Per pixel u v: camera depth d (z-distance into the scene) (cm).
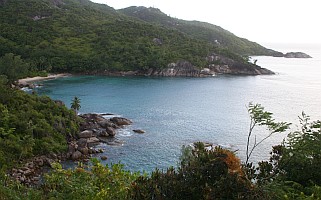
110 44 18300
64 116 6731
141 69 16825
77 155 5328
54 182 1470
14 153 4862
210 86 13862
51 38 18388
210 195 1159
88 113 8488
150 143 6219
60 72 15800
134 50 17688
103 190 1327
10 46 16200
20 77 13325
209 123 7844
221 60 18912
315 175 1530
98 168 1510
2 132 5153
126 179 1505
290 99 11338
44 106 6669
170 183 1244
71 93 11281
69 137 6131
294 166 1560
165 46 19400
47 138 5522
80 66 15812
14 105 6262
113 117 8012
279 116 8781
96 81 14162
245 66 18675
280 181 1430
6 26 18425
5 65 12231
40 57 15488
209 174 1253
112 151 5731
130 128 7219
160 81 14800
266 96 11850
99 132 6600
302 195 1322
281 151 1652
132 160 5341
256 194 1203
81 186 1390
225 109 9494
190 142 6356
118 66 16438
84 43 18475
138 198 1238
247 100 11000
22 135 5306
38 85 12612
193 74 17162
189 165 1309
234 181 1200
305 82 15900
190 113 8869
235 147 6106
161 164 5209
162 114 8662
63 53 16575
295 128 7400
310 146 1541
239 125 7681
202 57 18688
